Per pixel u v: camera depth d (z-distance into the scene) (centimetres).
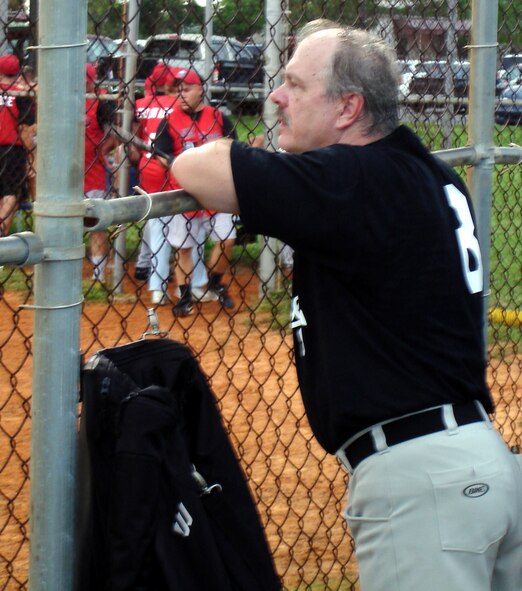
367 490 237
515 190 516
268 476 467
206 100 356
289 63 247
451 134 386
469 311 242
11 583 357
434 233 232
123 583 204
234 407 564
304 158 224
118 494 205
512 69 434
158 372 224
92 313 691
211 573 212
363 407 232
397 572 234
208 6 332
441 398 235
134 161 433
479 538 231
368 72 238
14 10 279
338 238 223
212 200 224
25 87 283
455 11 368
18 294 746
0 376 614
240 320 723
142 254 699
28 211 423
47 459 211
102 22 258
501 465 235
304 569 383
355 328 232
